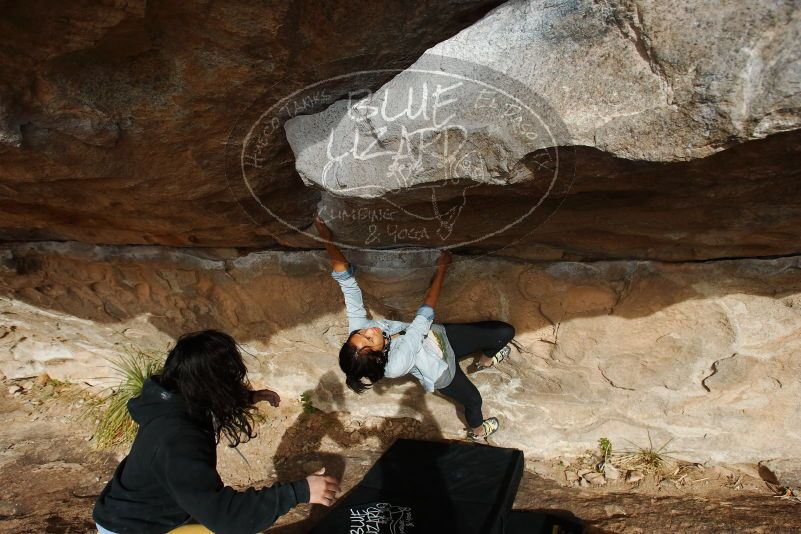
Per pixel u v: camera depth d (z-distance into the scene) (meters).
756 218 2.08
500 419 3.68
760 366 2.86
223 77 1.86
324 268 3.29
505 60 1.61
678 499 3.15
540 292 2.96
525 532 3.08
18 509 3.80
